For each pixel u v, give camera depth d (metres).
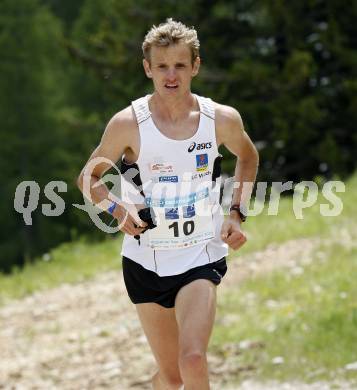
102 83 63.66
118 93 62.88
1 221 100.00
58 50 101.56
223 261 12.29
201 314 11.39
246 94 54.28
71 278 30.41
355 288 21.73
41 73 100.94
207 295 11.62
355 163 54.19
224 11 61.75
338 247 26.47
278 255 27.23
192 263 11.99
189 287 11.77
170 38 11.57
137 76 60.03
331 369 16.86
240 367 17.80
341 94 54.84
